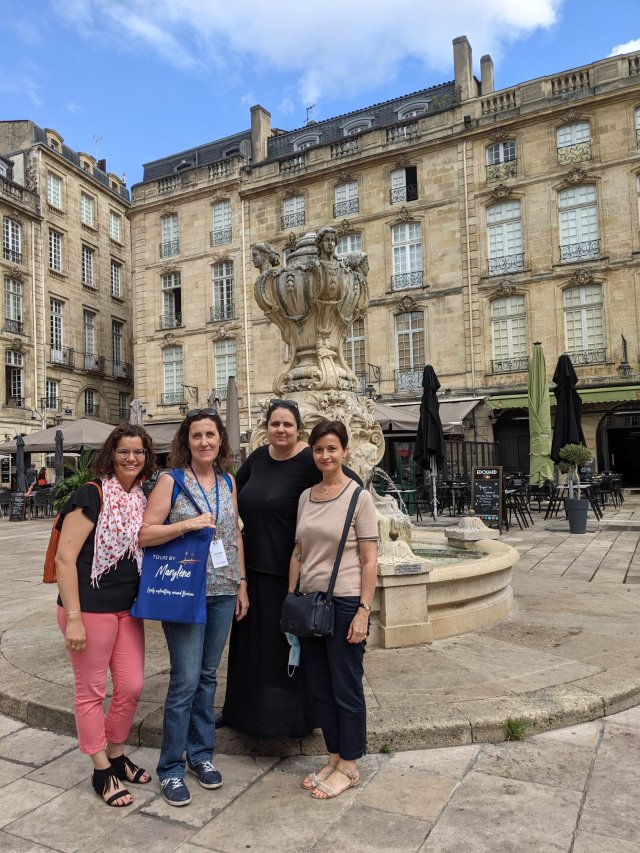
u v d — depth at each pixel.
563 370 14.13
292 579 3.00
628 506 17.92
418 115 25.59
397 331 26.05
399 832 2.50
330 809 2.68
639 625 5.05
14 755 3.31
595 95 22.56
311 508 2.96
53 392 33.28
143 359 31.41
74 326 34.69
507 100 24.31
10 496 20.77
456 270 24.88
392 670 3.97
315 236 6.35
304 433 5.78
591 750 3.14
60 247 34.28
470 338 24.45
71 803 2.81
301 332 6.28
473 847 2.39
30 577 8.79
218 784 2.88
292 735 3.05
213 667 2.99
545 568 8.20
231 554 3.00
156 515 2.84
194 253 30.23
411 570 4.46
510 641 4.59
